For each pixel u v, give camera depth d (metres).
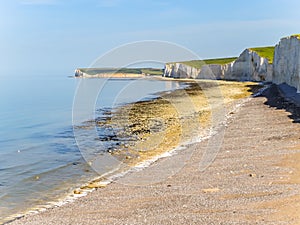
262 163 11.12
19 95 54.44
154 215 7.66
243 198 8.16
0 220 8.57
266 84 61.44
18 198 10.16
